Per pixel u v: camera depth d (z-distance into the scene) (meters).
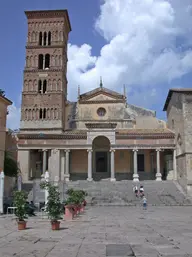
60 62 72.25
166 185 59.53
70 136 67.25
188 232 19.48
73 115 75.06
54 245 15.01
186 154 56.59
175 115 64.81
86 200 51.41
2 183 34.16
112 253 12.98
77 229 21.30
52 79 71.38
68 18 77.62
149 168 72.31
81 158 72.81
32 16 74.75
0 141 46.22
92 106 75.44
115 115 74.62
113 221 26.81
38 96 70.69
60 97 70.50
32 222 26.05
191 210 40.06
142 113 75.25
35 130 69.19
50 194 21.77
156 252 13.09
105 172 71.94
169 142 65.88
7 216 31.22
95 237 17.48
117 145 66.44
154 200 52.22
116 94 75.81
